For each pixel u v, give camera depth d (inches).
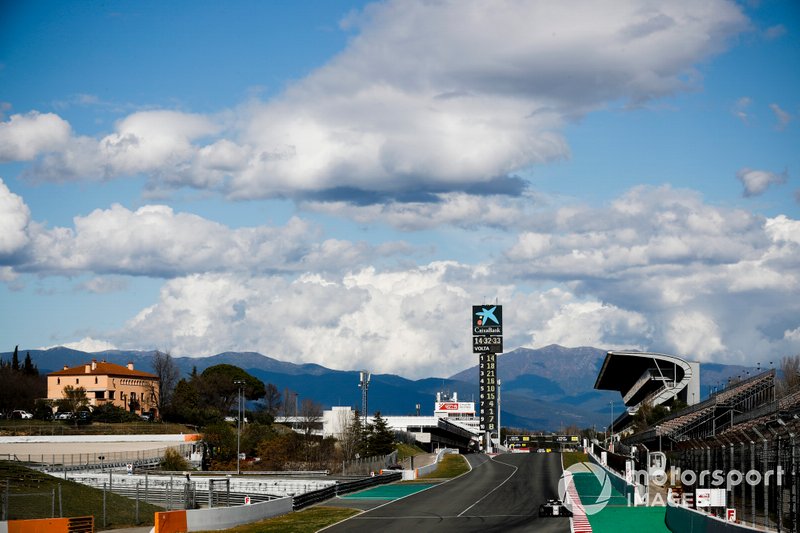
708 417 3481.8
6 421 5797.2
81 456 4803.2
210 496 2480.3
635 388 6673.2
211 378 7829.7
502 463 4709.6
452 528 1945.1
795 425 1574.8
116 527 2262.6
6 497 2143.2
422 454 6855.3
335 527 2031.3
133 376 7062.0
